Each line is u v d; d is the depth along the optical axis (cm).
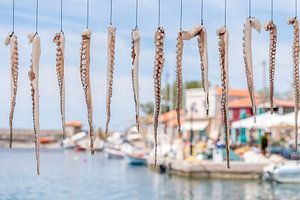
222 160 4172
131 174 5397
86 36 818
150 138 8681
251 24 840
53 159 9344
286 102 6234
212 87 7144
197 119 7400
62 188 3925
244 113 6612
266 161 4044
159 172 5091
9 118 829
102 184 4291
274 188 3494
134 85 820
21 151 15212
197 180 4106
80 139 14300
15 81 830
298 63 874
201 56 829
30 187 3981
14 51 831
